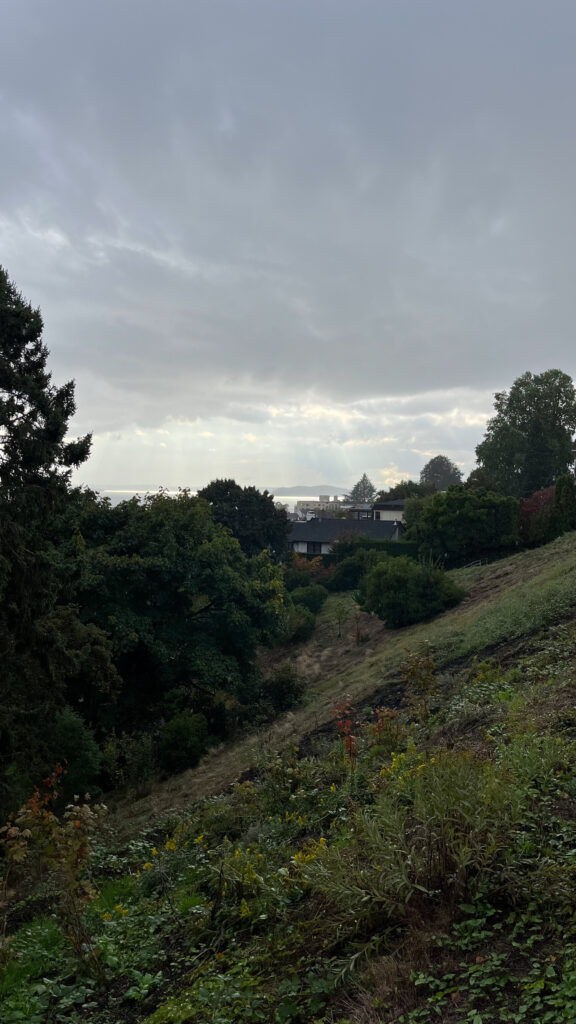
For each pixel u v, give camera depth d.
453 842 5.16
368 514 121.88
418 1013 4.07
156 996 5.65
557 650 14.54
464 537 50.62
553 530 45.81
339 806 9.41
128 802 17.89
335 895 5.66
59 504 16.81
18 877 8.75
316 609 53.12
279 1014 4.60
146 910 7.79
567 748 7.64
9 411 15.84
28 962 6.72
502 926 4.77
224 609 29.67
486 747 8.96
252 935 6.14
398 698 18.59
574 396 78.62
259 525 66.19
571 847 5.55
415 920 4.96
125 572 26.20
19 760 15.38
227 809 11.27
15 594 15.66
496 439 79.44
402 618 37.09
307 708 24.58
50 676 16.66
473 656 18.88
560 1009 3.74
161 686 28.48
